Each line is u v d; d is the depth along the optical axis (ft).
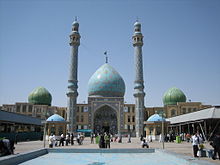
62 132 122.93
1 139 41.27
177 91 200.03
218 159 41.93
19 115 114.52
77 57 159.12
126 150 53.47
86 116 182.39
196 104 183.83
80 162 39.93
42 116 187.52
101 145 61.98
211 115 92.22
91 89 180.24
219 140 41.14
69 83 154.61
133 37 159.94
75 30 163.02
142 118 149.59
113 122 182.29
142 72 155.33
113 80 178.70
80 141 87.66
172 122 147.43
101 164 37.86
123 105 174.09
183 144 89.51
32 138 117.19
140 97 151.84
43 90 206.39
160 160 41.83
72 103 151.94
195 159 33.63
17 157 37.19
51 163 38.55
